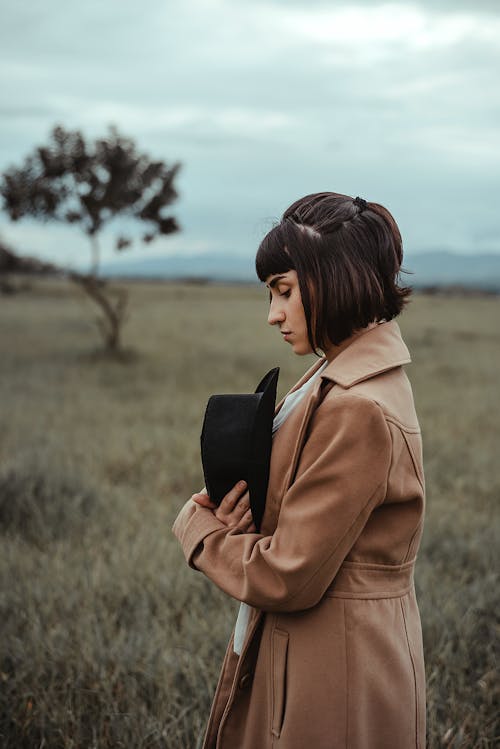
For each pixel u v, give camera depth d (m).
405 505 1.32
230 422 1.36
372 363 1.29
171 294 51.94
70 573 3.52
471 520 4.54
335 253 1.27
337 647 1.29
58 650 2.73
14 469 4.95
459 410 8.52
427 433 7.19
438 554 3.94
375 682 1.30
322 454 1.23
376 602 1.32
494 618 3.19
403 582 1.38
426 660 2.74
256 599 1.28
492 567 3.80
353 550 1.30
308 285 1.28
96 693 2.49
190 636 2.90
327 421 1.25
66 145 13.38
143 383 10.45
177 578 3.47
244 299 46.53
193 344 17.36
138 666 2.65
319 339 1.33
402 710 1.34
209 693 2.50
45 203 13.50
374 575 1.32
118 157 13.57
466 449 6.59
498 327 24.80
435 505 4.84
